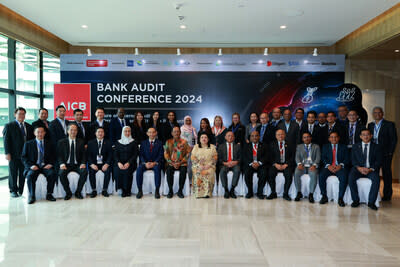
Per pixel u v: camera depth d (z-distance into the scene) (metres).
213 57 7.15
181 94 7.26
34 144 4.85
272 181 5.01
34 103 7.31
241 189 5.26
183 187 5.22
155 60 7.15
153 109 7.27
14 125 5.12
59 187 4.98
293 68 7.09
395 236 3.31
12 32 5.55
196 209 4.34
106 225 3.62
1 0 4.83
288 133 5.80
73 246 3.00
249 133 6.07
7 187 5.99
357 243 3.11
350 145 5.36
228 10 5.23
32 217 3.93
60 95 7.10
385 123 5.17
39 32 6.53
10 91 6.48
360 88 7.08
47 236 3.26
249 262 2.66
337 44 7.69
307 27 6.17
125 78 7.19
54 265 2.60
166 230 3.46
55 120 5.54
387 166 5.07
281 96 7.16
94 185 5.08
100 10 5.25
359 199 4.62
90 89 7.15
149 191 5.27
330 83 7.02
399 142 6.51
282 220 3.85
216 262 2.66
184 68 7.16
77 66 7.12
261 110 7.21
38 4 4.99
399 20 5.10
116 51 7.98
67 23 5.95
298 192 4.93
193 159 5.12
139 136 6.18
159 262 2.66
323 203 4.71
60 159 4.95
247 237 3.26
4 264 2.61
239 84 7.22
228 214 4.11
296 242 3.12
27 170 4.76
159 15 5.48
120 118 6.18
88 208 4.37
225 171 5.12
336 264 2.64
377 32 5.82
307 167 5.05
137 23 5.94
